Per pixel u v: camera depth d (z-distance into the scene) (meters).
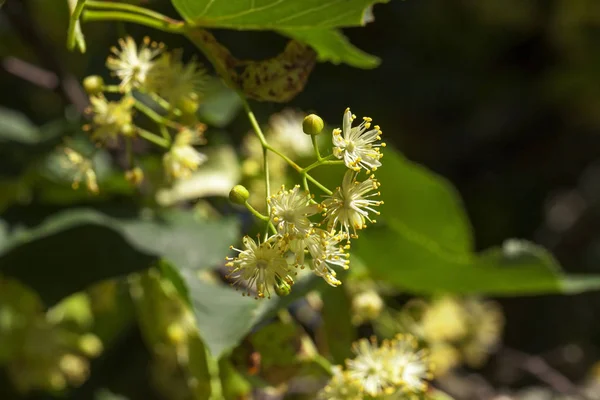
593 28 1.03
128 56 0.52
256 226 0.60
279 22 0.51
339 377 0.52
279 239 0.47
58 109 0.85
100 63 0.64
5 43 0.83
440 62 1.02
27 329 0.64
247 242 0.48
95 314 0.65
